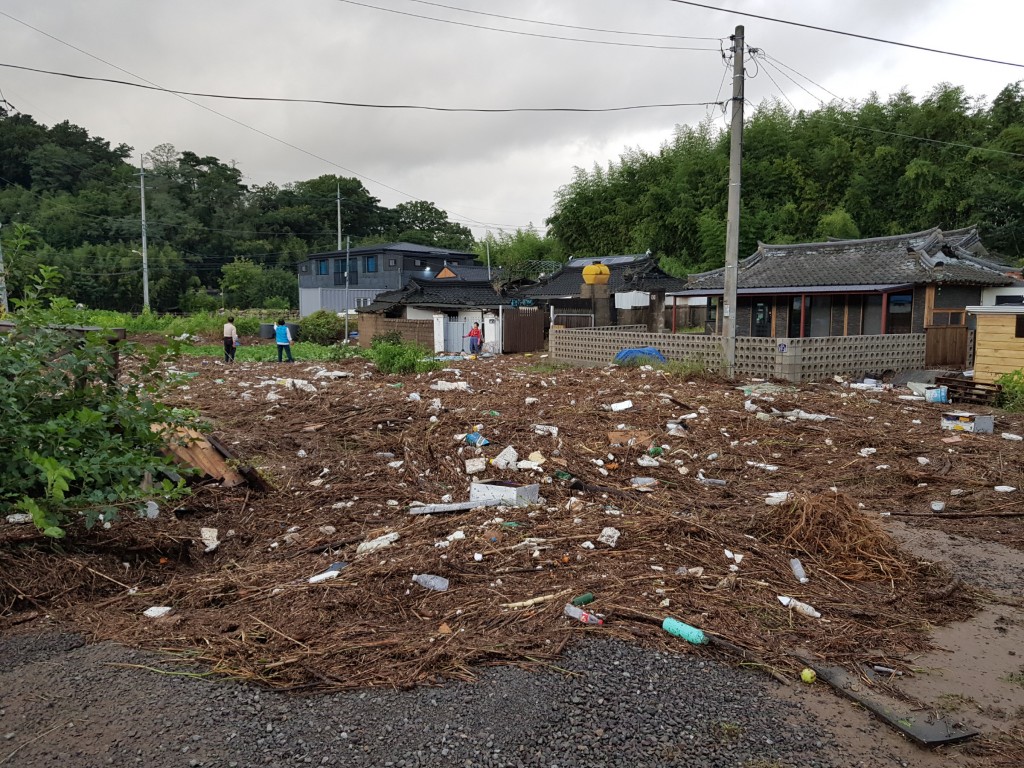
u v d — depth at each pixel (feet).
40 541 15.61
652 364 53.83
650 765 9.37
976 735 10.36
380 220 267.80
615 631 12.93
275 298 202.08
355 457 26.45
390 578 14.99
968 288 65.67
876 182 116.88
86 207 204.54
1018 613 14.79
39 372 16.90
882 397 40.91
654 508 20.57
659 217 134.82
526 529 18.22
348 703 10.58
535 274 165.07
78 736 9.74
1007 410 37.24
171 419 18.83
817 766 9.52
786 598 14.66
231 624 13.01
